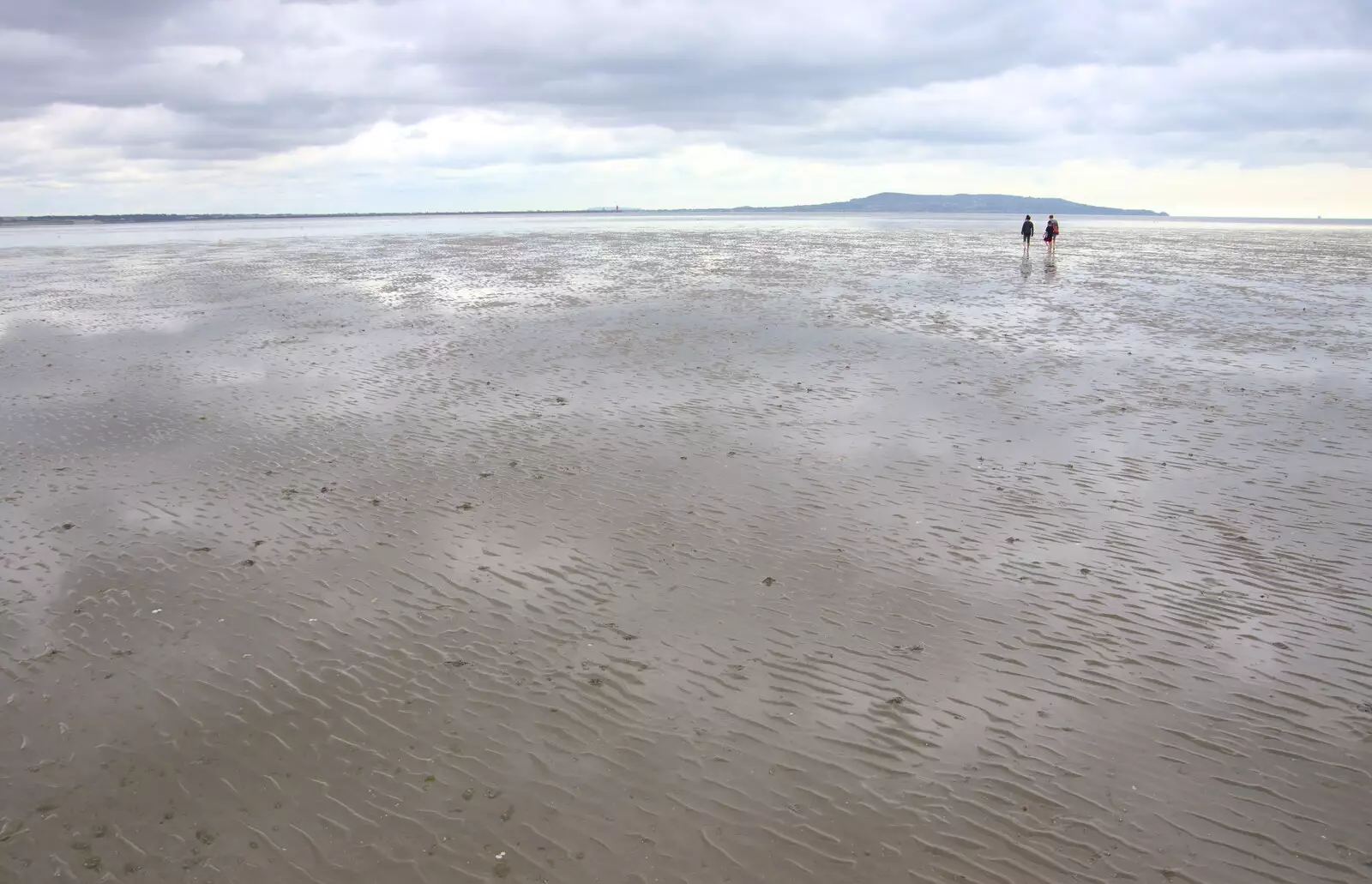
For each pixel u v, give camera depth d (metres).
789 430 13.31
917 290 29.30
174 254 54.84
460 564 9.16
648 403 14.88
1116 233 86.75
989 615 7.95
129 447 13.16
